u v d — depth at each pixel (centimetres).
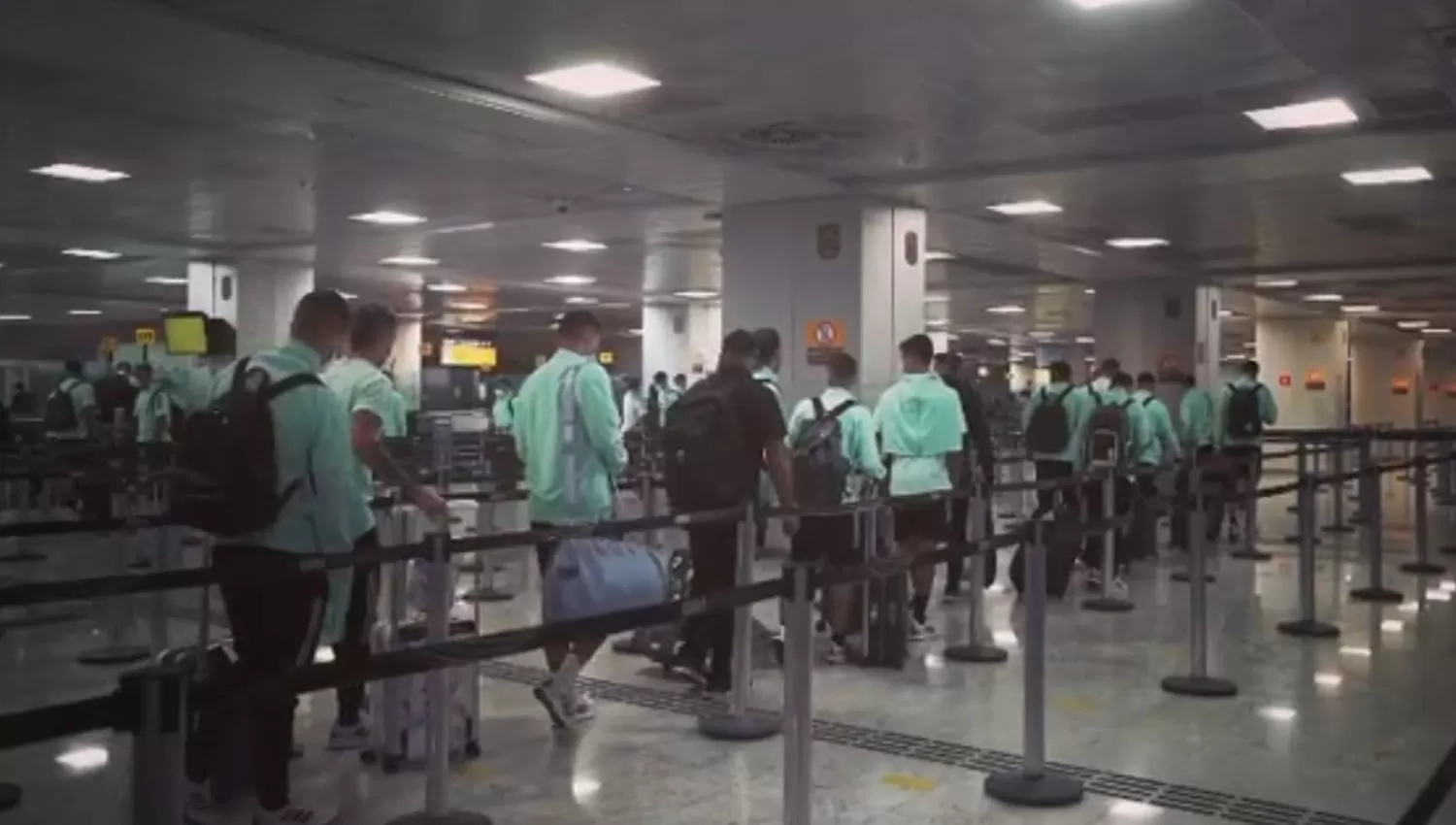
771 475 637
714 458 630
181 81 791
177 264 1931
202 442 404
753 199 1224
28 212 1392
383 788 489
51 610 869
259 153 1037
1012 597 988
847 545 724
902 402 788
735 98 827
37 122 921
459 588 970
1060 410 1085
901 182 1125
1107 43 687
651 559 577
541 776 511
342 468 422
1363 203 1241
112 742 546
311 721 591
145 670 221
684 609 364
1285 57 718
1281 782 512
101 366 2142
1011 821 464
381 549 430
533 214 1386
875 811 473
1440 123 888
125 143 1001
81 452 1205
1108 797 493
